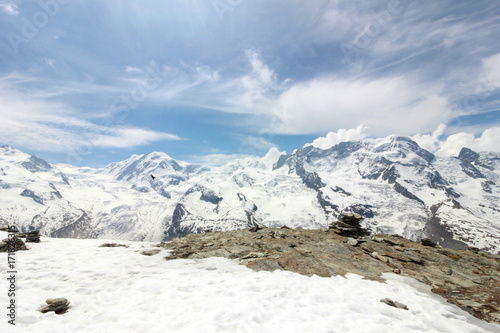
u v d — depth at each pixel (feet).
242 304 34.04
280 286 40.91
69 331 28.22
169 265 51.85
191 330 27.94
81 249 64.49
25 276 43.80
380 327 30.68
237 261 54.85
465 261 57.41
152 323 29.45
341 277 46.80
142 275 45.83
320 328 29.63
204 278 43.68
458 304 38.99
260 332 28.32
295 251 59.21
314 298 37.55
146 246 68.80
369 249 62.75
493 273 51.21
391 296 39.65
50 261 52.95
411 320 33.06
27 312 31.42
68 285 41.04
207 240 73.41
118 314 31.65
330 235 77.05
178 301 35.12
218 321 30.12
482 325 33.42
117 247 67.21
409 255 59.36
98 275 45.73
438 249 65.46
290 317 31.86
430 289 43.96
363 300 37.60
